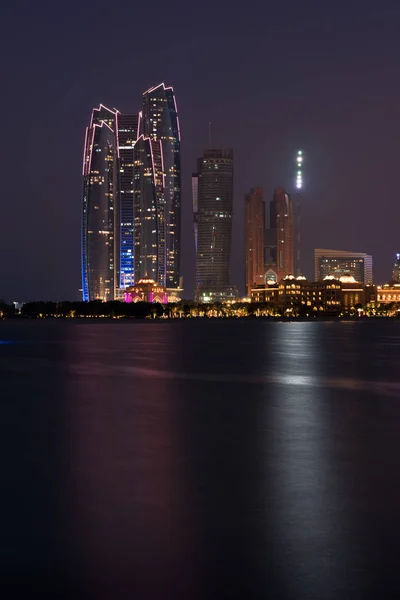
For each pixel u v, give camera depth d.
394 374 73.38
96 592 15.02
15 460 28.80
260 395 53.78
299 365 86.12
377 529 19.02
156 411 44.38
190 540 18.22
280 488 23.73
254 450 30.84
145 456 29.56
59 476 25.75
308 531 18.88
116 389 58.31
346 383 63.72
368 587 15.19
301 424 38.75
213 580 15.61
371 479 25.02
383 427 37.59
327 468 26.97
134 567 16.38
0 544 17.98
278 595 14.80
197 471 26.48
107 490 23.58
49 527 19.39
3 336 193.88
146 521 19.91
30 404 48.22
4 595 14.89
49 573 16.06
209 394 54.44
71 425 38.47
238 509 21.08
